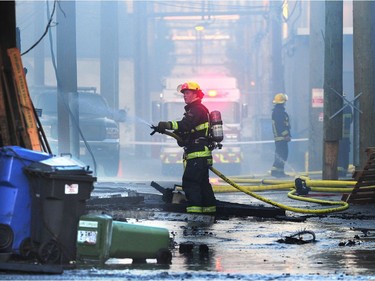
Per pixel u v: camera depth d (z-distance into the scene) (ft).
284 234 79.82
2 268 51.70
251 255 64.75
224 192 143.02
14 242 55.26
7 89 66.90
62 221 55.31
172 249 68.28
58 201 55.11
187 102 94.22
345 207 106.32
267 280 51.06
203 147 94.07
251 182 163.73
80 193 55.77
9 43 67.97
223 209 98.22
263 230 83.30
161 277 51.16
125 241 56.80
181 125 92.63
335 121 152.56
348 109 193.67
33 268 51.65
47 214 55.01
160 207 98.89
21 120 66.69
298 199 122.93
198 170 93.66
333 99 153.48
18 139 66.69
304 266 58.85
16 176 55.26
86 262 55.83
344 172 193.67
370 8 158.40
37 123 68.54
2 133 66.23
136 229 57.47
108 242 55.83
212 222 91.15
